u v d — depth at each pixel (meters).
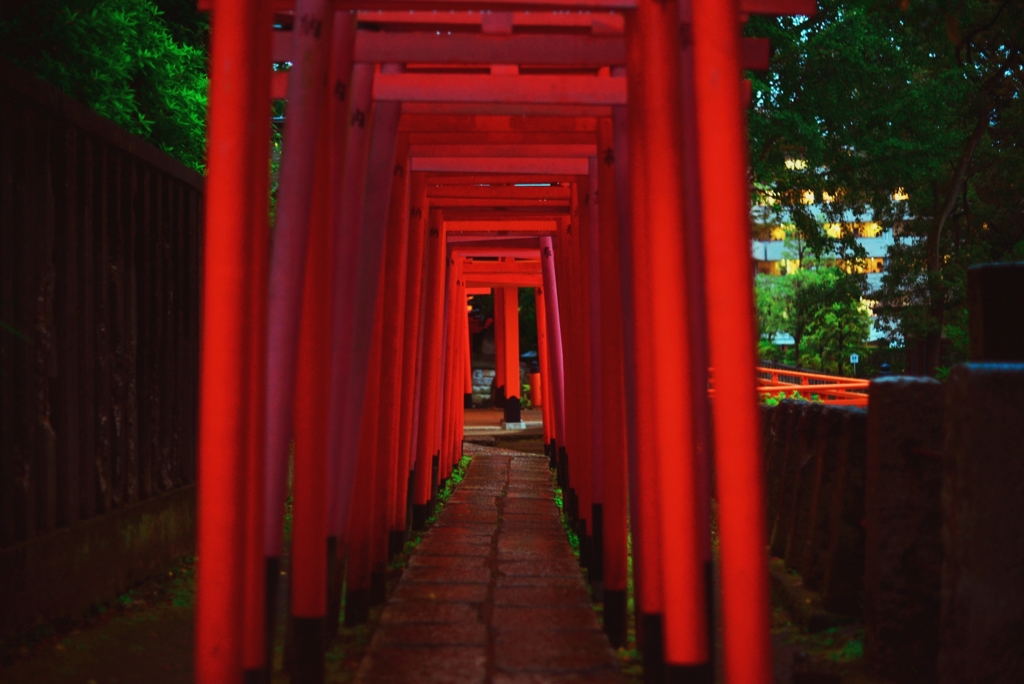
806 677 3.29
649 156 2.61
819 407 4.78
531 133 5.43
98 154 5.03
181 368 6.22
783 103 14.34
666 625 2.51
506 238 10.11
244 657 2.59
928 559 3.38
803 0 3.76
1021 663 2.82
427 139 5.48
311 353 3.12
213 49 2.38
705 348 3.04
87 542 4.63
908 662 3.36
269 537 2.88
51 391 4.46
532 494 8.84
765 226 43.75
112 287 5.16
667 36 2.62
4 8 5.10
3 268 3.94
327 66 3.00
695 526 2.49
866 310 34.44
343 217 3.63
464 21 3.88
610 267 4.19
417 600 4.34
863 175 16.19
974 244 23.00
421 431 7.15
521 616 4.02
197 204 6.62
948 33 5.21
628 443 3.76
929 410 3.43
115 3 5.76
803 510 4.88
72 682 3.47
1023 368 2.86
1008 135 21.38
